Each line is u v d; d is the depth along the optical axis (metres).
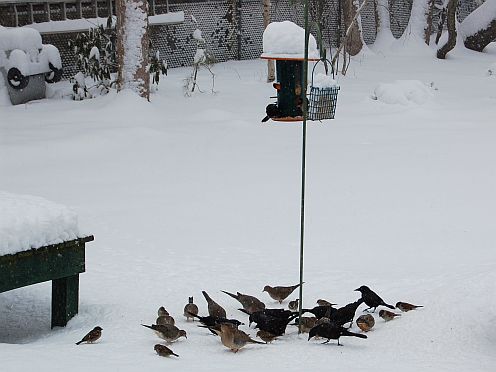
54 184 14.17
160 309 7.46
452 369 5.78
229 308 7.98
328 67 28.98
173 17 29.70
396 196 12.95
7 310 8.23
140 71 22.00
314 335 6.66
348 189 13.48
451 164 15.44
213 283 8.80
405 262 9.40
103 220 11.62
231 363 5.89
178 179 14.52
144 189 13.75
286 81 8.02
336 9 34.84
